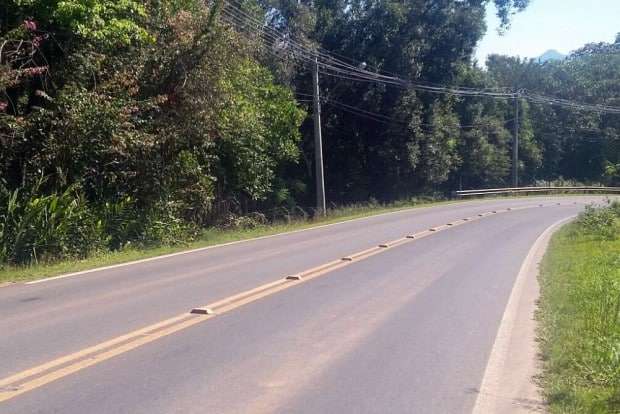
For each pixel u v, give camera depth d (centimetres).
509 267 1459
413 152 4759
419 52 4728
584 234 2261
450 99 5131
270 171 3011
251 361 689
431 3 4725
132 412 536
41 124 1697
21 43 1642
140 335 782
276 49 3825
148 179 2034
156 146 2005
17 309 930
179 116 2106
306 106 4222
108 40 1834
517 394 615
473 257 1622
